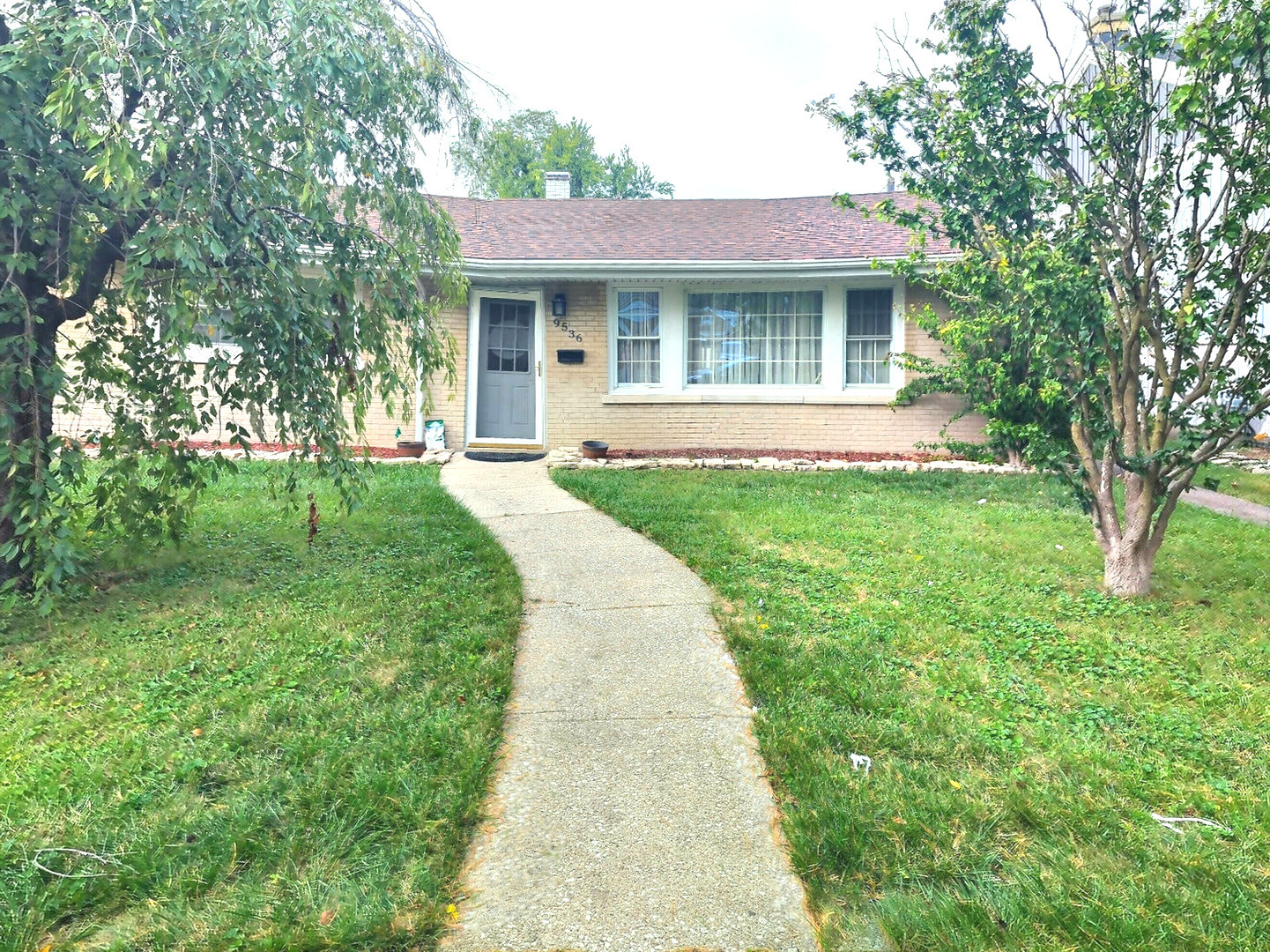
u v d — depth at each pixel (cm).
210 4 414
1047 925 225
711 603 500
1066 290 465
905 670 407
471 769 306
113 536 605
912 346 1119
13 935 224
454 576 553
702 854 263
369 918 228
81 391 511
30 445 434
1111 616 495
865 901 238
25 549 437
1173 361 505
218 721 352
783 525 693
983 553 623
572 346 1156
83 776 309
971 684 389
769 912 236
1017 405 905
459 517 720
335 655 423
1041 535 683
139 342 500
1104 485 534
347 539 647
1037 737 338
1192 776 315
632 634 452
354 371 574
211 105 425
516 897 242
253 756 321
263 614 490
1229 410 486
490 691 375
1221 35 421
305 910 233
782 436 1159
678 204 1468
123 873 249
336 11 457
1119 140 477
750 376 1168
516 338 1183
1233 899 237
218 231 452
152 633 464
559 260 1076
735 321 1164
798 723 341
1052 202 531
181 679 402
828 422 1148
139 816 281
